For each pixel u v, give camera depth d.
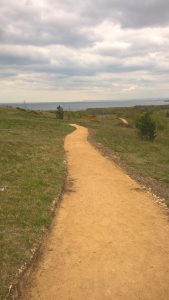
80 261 8.59
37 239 9.38
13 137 27.66
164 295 7.27
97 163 20.59
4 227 9.76
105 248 9.32
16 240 9.08
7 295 6.90
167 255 8.98
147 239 9.95
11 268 7.76
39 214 11.03
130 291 7.38
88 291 7.37
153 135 40.78
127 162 21.89
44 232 9.98
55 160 19.88
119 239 9.91
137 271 8.14
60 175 16.39
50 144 26.67
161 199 13.73
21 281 7.50
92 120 66.69
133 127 59.50
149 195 14.27
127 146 32.31
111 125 59.47
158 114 57.97
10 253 8.38
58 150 24.38
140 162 22.77
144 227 10.84
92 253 9.02
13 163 17.69
